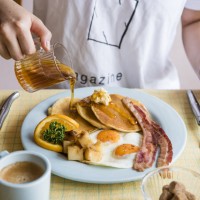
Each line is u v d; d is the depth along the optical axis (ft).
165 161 1.83
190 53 3.08
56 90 2.51
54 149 1.91
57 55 2.88
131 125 2.12
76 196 1.71
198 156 1.97
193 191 1.65
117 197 1.71
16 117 2.23
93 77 2.90
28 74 2.03
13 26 1.96
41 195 1.40
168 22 2.85
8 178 1.41
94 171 1.79
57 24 2.82
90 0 2.71
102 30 2.79
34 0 2.87
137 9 2.76
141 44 2.84
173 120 2.16
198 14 3.03
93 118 2.15
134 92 2.42
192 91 2.53
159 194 1.63
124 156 1.88
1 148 1.99
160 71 3.00
